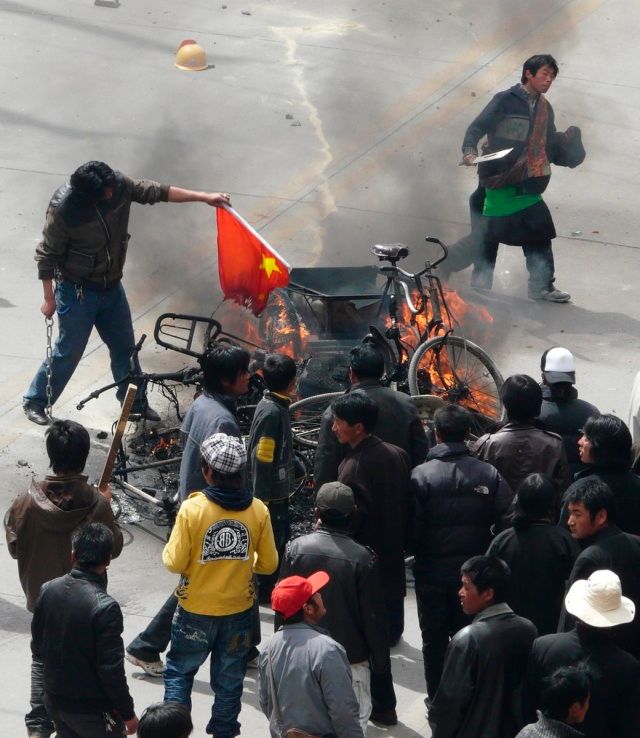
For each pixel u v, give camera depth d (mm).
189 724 16688
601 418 23125
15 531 22609
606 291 44750
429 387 33531
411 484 23438
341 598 21062
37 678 21812
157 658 25078
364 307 35281
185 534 21422
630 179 53938
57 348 34531
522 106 41875
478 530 23250
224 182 51625
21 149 53688
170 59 64250
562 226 49406
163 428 35281
